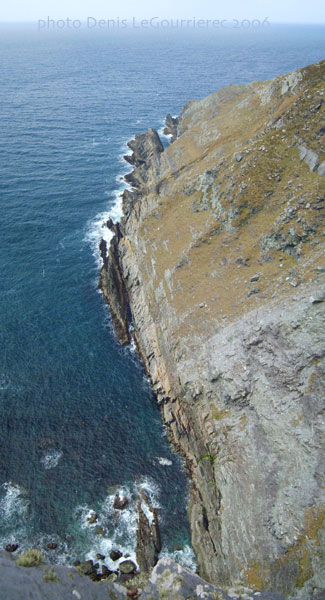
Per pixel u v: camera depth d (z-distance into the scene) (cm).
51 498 4259
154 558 3856
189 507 4319
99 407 5225
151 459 4734
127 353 6053
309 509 3269
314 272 4581
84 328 6353
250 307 4872
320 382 3678
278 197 5669
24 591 1284
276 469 3675
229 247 5750
